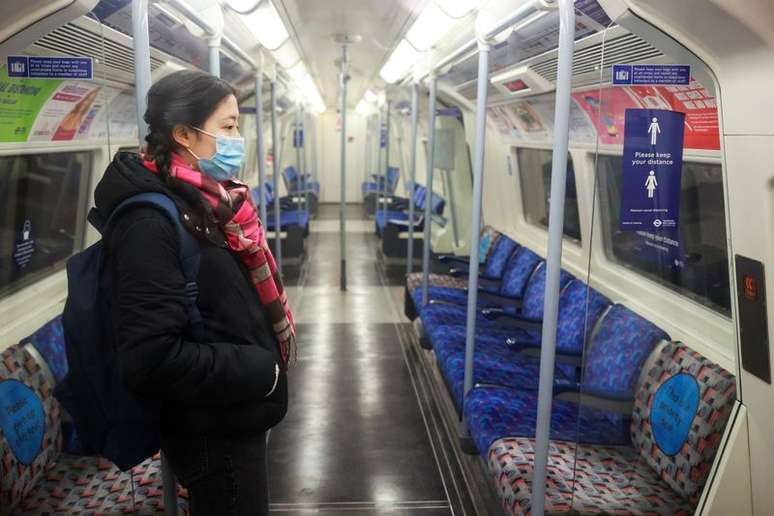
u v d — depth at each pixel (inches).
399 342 215.2
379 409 160.9
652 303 113.2
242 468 59.6
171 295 51.1
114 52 83.7
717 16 59.5
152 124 56.2
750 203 66.4
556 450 98.6
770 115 62.1
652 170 71.0
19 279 108.2
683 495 84.5
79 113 99.4
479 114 122.0
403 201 431.2
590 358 92.7
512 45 125.9
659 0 61.4
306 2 158.6
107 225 52.7
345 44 244.4
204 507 59.9
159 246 51.1
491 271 206.1
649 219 72.1
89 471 93.6
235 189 60.2
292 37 194.7
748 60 62.1
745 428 73.0
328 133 654.5
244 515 60.4
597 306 106.2
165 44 107.6
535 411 112.7
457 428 143.2
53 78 74.1
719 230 96.3
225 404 55.9
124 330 50.3
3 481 82.7
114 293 53.6
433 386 176.1
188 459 58.4
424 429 149.9
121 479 91.0
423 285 187.8
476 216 124.2
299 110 416.5
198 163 57.2
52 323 108.8
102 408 57.1
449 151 186.1
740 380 73.0
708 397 82.3
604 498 86.5
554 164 74.4
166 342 50.2
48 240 117.9
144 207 52.1
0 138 90.0
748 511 74.2
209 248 55.6
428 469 131.4
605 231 138.4
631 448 97.7
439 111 204.4
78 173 122.3
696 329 99.3
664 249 110.3
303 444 141.9
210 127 56.4
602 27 78.0
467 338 127.7
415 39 163.2
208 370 53.1
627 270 130.9
